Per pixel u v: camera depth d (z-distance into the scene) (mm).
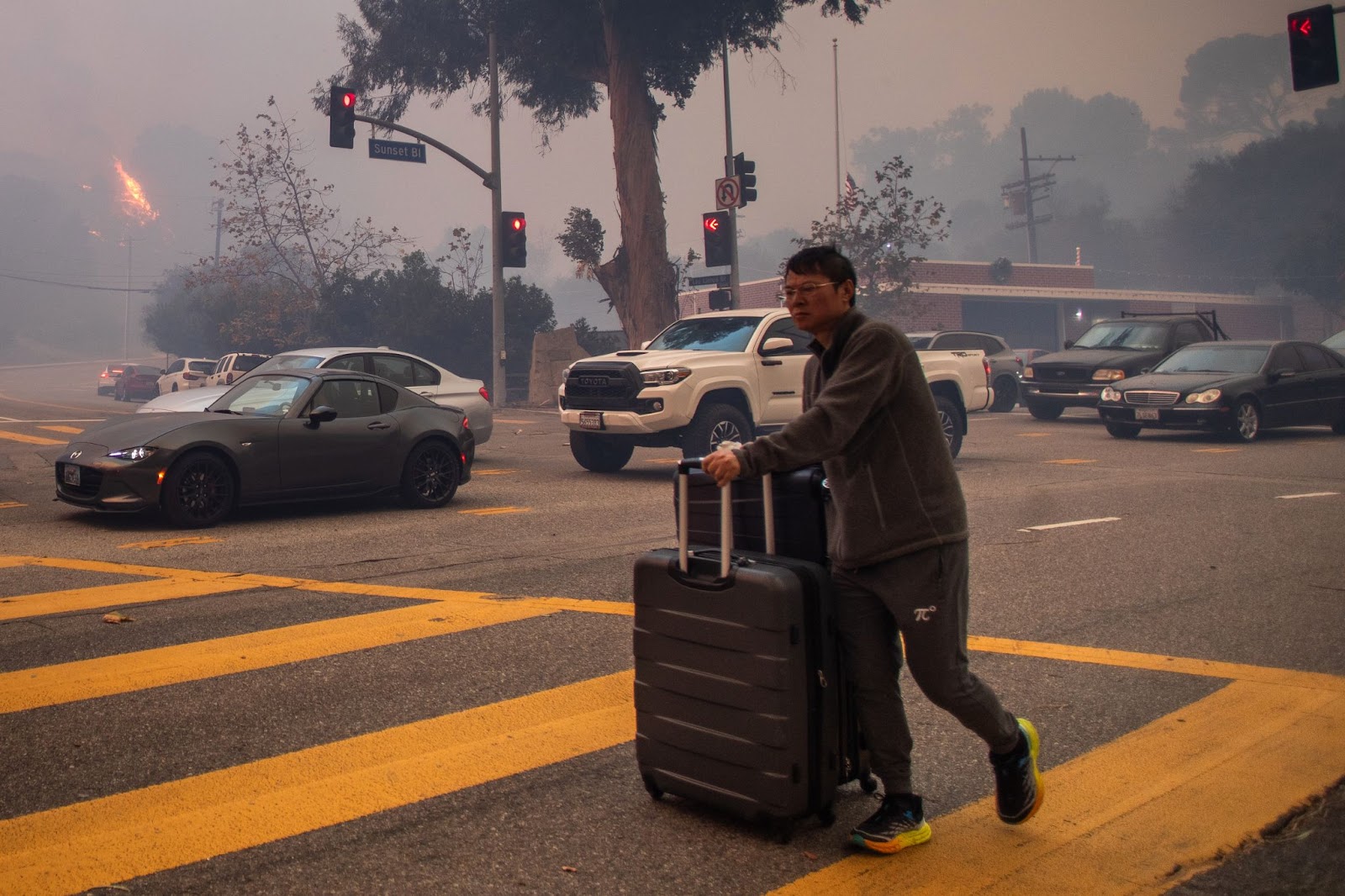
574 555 8750
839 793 4039
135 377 51062
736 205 26016
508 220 31297
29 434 20703
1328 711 4949
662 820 3820
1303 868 3447
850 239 43125
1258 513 10875
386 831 3721
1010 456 16531
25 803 3922
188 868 3432
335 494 10734
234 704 5012
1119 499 11836
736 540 3918
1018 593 7398
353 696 5152
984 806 3945
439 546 9164
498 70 38875
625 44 32688
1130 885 3340
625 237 33062
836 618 3559
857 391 3270
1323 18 17344
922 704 5129
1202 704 5062
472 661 5723
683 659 3703
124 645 5969
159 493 9758
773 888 3324
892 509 3385
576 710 4980
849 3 35750
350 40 39375
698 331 14398
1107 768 4281
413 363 15461
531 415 27906
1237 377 18781
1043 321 65562
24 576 7793
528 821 3809
